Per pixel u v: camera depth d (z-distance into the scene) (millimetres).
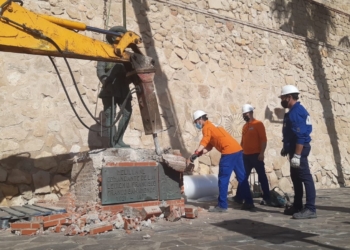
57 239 4176
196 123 6219
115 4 8266
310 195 5355
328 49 13172
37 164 6727
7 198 6332
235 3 10656
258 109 10453
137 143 7926
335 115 12742
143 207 5297
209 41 9805
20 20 4500
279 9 11867
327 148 12094
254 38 10859
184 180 7840
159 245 3781
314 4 13156
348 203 7328
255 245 3695
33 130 6793
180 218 5402
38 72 7020
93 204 5199
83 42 5137
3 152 6445
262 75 10805
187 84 9125
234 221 5195
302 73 12008
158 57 8750
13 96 6695
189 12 9555
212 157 9094
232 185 9234
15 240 4168
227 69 10023
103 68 5996
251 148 7035
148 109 5863
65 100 7230
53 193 6805
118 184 5312
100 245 3830
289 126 5414
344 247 3559
